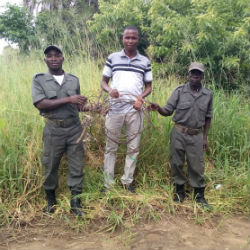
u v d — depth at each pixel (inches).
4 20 364.8
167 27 238.7
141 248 107.7
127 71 138.6
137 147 145.2
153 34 272.5
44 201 138.2
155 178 155.9
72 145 128.0
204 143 142.5
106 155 146.6
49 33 264.5
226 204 141.3
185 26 240.8
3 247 108.0
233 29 251.1
